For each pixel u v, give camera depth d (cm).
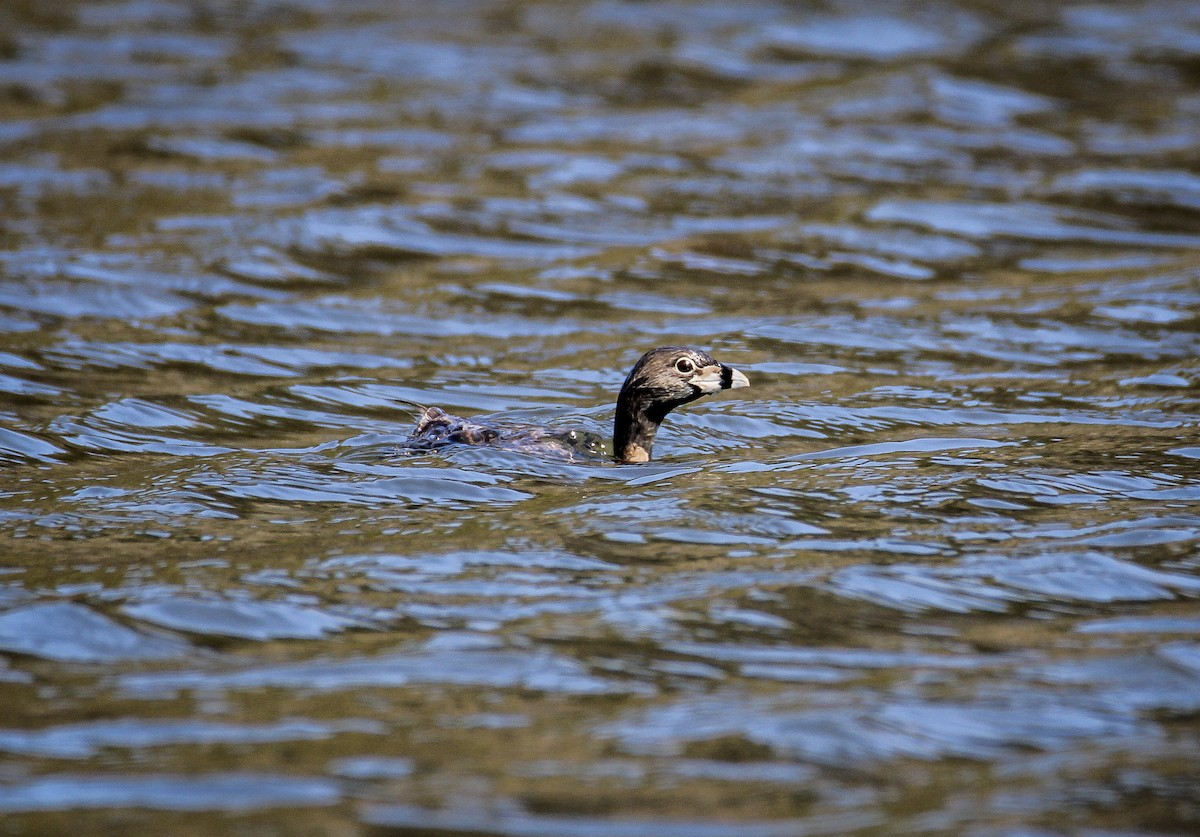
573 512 2472
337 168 5488
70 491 2606
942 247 4722
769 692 1795
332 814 1502
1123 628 1992
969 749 1652
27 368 3438
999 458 2802
